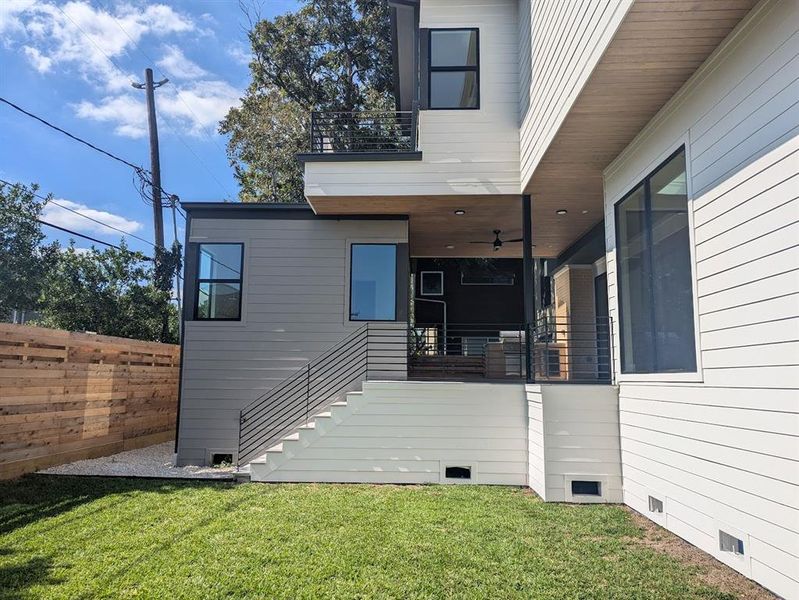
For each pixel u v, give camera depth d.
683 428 4.39
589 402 5.81
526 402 6.71
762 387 3.41
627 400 5.57
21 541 4.21
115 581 3.45
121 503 5.39
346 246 8.38
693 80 4.31
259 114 18.59
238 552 3.99
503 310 12.27
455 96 7.56
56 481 6.34
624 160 5.80
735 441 3.69
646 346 5.22
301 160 7.55
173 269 13.84
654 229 5.08
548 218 8.63
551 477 5.69
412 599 3.26
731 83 3.78
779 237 3.27
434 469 6.64
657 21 3.62
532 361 7.31
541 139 6.08
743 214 3.63
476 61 7.60
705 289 4.09
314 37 18.78
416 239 10.16
